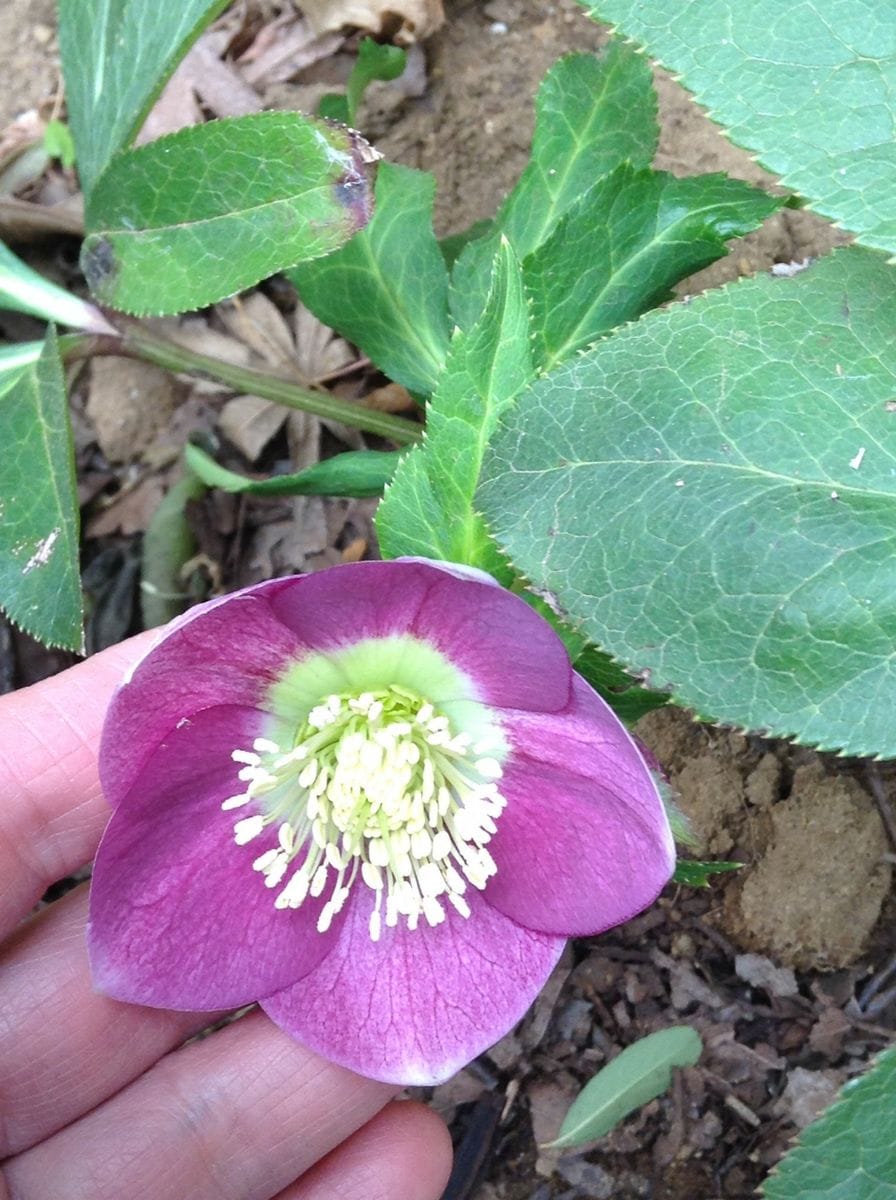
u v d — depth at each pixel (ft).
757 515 0.35
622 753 0.34
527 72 0.67
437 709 0.42
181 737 0.39
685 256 0.44
